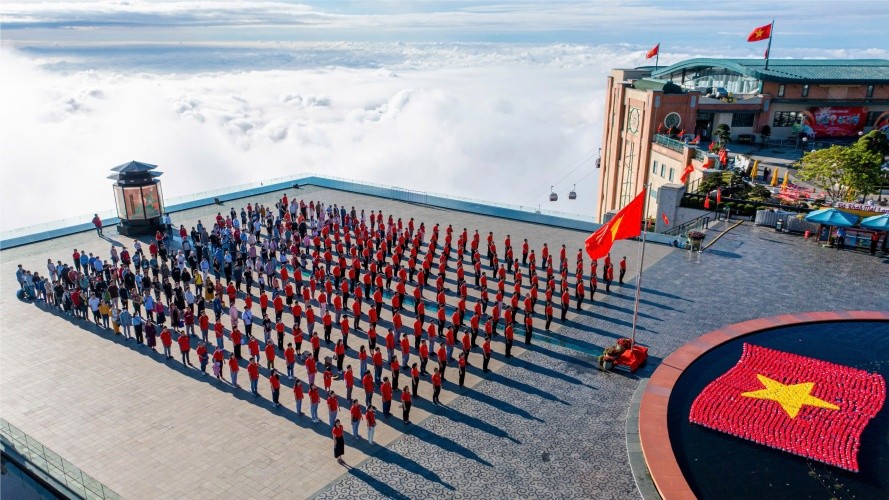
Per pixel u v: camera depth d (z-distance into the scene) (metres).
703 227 50.53
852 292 37.69
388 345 29.75
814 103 72.81
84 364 30.94
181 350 30.52
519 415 26.64
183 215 55.94
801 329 32.94
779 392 26.75
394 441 24.97
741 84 77.50
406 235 46.16
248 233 48.06
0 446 24.70
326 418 26.55
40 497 23.05
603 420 26.22
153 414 26.77
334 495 21.98
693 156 59.72
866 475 22.23
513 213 55.00
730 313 35.38
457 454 24.14
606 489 22.28
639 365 30.17
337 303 34.16
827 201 52.03
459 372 28.72
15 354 31.91
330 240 43.22
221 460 23.84
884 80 71.31
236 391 28.58
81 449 24.52
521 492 22.12
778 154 67.00
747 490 21.69
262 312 34.62
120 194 49.47
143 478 22.86
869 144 55.28
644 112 69.75
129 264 42.06
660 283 40.00
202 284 36.88
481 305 34.97
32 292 38.44
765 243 46.69
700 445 24.02
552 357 31.41
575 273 42.16
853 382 27.44
